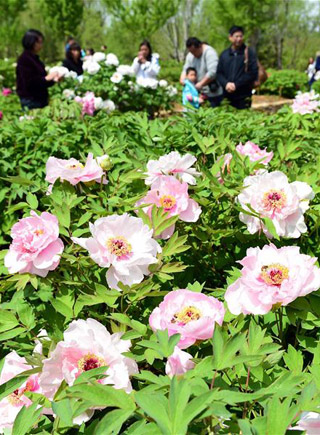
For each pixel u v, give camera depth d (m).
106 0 28.64
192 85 7.29
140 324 1.34
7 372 1.27
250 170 2.08
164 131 2.83
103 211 1.86
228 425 1.03
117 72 8.91
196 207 1.79
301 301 1.33
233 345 1.08
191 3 38.94
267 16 36.03
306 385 1.09
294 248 1.33
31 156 3.23
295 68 49.62
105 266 1.42
